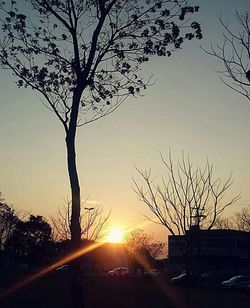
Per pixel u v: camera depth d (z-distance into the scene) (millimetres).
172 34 17047
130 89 17797
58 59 17203
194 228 18234
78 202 16250
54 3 17016
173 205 18328
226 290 51344
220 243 69688
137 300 34781
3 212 83125
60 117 16953
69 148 16562
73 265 16031
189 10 16906
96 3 17109
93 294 37500
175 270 73625
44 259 76938
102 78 17562
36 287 43125
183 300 35469
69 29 17047
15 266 81438
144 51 17266
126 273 77938
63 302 32750
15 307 30391
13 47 17250
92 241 27531
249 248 72562
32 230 81375
